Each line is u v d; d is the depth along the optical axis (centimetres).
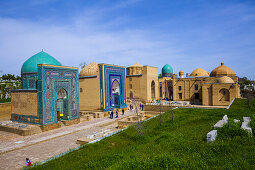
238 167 464
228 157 534
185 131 958
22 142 1191
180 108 1939
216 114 1389
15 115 1711
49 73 1548
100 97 2192
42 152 1015
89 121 1853
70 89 1730
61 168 656
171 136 876
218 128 805
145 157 611
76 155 795
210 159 535
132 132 1119
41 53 1855
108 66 2238
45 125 1493
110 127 1581
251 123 796
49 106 1536
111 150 816
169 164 517
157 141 845
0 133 1448
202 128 948
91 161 688
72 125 1691
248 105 1656
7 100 3102
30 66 1769
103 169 598
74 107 1753
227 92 2431
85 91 2327
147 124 1334
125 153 742
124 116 2061
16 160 912
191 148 648
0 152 997
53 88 1576
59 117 1712
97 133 1289
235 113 1320
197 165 502
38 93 1513
